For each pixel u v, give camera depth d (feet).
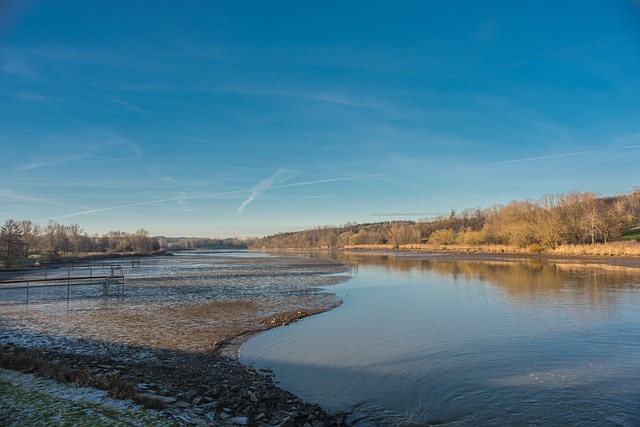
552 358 53.67
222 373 47.93
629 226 351.46
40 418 28.78
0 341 63.21
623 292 108.58
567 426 34.37
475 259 288.30
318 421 34.24
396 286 137.18
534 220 341.62
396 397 41.06
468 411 37.60
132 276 194.08
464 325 73.51
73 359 51.78
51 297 118.62
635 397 40.52
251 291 128.88
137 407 32.86
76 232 497.87
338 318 82.64
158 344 62.59
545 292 111.96
